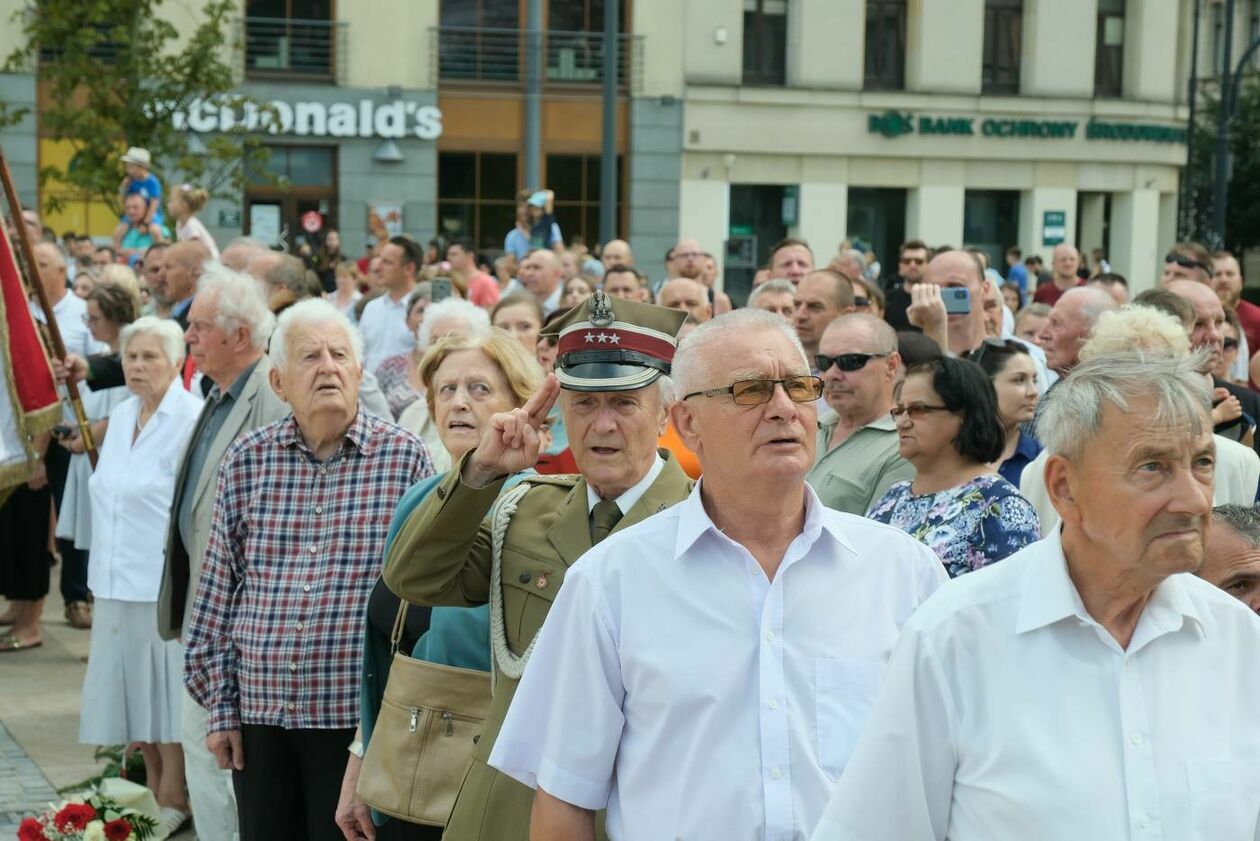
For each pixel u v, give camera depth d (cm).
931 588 317
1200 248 899
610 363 360
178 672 635
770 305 827
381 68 2972
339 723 467
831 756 296
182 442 647
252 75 2908
